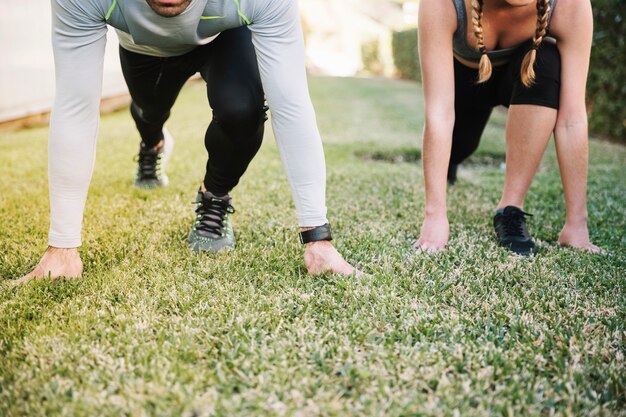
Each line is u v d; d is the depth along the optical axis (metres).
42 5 6.03
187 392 1.11
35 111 5.93
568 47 2.00
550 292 1.62
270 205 2.55
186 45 1.66
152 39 1.51
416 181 3.22
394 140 5.01
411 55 14.22
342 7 22.27
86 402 1.08
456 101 2.44
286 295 1.56
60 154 1.54
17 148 4.24
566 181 2.09
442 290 1.63
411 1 23.52
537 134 2.05
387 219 2.39
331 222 2.29
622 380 1.16
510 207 2.12
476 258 1.90
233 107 1.67
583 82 2.03
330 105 7.95
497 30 2.02
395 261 1.84
